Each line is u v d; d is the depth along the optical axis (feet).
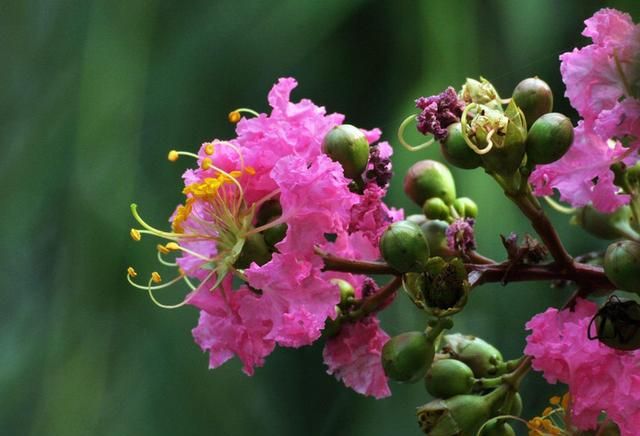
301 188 1.58
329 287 1.58
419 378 1.60
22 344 2.16
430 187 1.66
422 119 1.60
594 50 1.57
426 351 1.60
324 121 1.61
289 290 1.58
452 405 1.60
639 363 1.57
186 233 1.62
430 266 1.58
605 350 1.57
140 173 2.20
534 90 1.61
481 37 2.20
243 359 1.61
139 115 2.22
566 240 2.16
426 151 2.14
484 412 1.61
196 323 2.18
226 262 1.60
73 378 2.14
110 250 2.16
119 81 2.22
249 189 1.61
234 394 2.19
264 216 1.60
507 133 1.58
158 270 2.17
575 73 1.58
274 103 1.62
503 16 2.19
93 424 2.13
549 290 2.12
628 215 1.68
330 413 2.23
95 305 2.16
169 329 2.17
